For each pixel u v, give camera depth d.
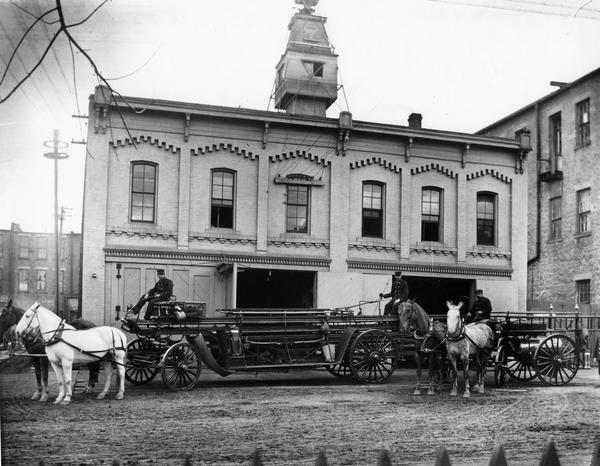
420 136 25.02
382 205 24.89
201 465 8.38
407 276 25.06
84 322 15.48
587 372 21.12
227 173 23.19
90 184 21.25
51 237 30.81
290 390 15.89
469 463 8.71
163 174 22.25
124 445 9.50
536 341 18.05
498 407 13.51
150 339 15.66
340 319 17.72
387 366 22.72
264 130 23.33
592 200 26.95
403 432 10.84
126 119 21.83
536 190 30.42
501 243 26.23
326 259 23.58
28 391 14.99
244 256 22.70
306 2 26.62
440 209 25.67
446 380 18.05
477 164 26.09
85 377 18.55
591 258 26.73
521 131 31.94
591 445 10.02
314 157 23.97
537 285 29.92
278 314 17.22
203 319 16.25
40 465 5.43
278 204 23.50
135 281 21.53
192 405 13.19
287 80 25.88
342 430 10.89
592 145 27.09
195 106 22.34
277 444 9.76
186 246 22.17
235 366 16.34
